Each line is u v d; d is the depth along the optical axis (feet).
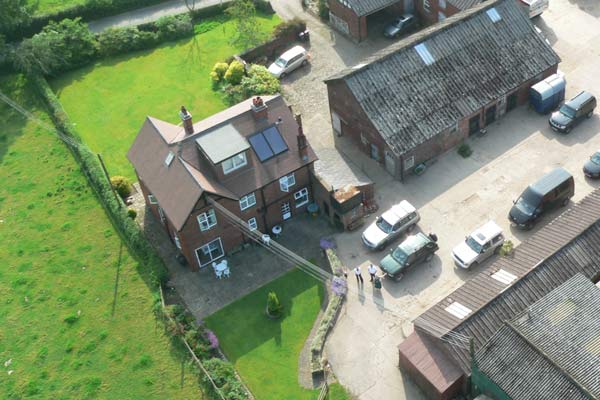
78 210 193.26
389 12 241.76
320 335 152.87
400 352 141.69
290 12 254.88
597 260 146.51
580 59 213.46
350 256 171.22
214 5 257.75
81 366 155.74
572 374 118.01
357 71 185.68
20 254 183.42
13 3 250.98
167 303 167.32
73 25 245.04
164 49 247.70
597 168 176.76
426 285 162.09
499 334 126.82
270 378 149.07
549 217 172.04
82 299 170.09
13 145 217.36
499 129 197.06
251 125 172.24
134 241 177.37
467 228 172.96
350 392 144.15
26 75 241.55
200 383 148.05
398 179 188.14
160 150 171.63
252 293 166.61
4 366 157.79
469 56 193.57
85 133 218.38
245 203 170.30
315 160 173.68
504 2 201.05
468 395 138.00
